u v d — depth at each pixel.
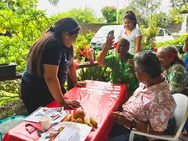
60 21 1.67
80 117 1.28
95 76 3.13
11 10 2.75
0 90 2.70
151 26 5.14
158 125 1.30
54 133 1.11
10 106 2.80
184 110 1.40
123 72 2.38
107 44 2.31
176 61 2.00
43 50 1.53
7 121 1.77
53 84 1.55
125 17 3.14
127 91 2.24
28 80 1.79
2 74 2.02
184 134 2.37
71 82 2.63
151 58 1.37
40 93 1.81
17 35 2.77
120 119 1.42
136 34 3.11
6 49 2.66
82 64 2.91
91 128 1.17
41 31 2.89
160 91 1.36
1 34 2.91
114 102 1.67
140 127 1.38
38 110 1.47
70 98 1.75
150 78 1.40
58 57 1.55
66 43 1.70
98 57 2.38
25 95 1.85
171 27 9.79
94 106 1.57
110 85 2.19
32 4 3.01
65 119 1.30
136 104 1.49
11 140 1.13
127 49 2.35
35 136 1.12
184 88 1.99
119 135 1.62
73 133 1.10
